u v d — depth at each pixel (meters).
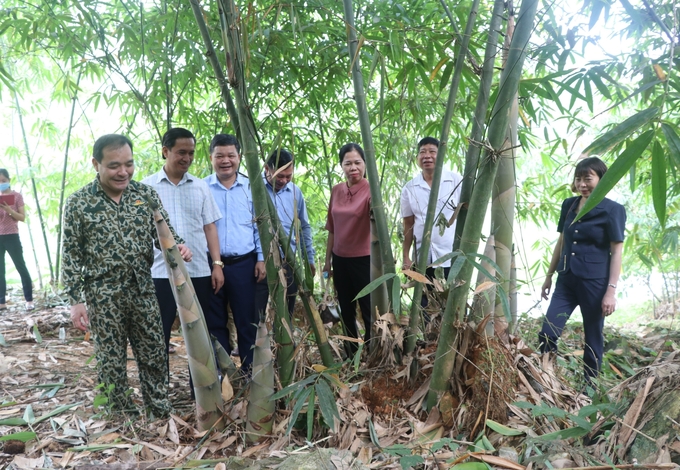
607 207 3.11
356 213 3.48
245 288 3.27
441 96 4.35
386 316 2.49
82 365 3.77
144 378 2.73
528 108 3.14
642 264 6.09
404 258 3.81
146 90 3.69
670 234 5.01
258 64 3.68
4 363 3.67
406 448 2.09
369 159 2.57
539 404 2.25
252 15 2.37
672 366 2.05
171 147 2.99
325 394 2.12
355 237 3.50
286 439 2.32
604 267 3.13
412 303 2.57
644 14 2.71
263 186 2.42
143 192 2.71
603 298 3.12
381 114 2.46
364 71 4.09
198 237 3.07
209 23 3.71
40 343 4.30
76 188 7.48
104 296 2.59
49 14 3.85
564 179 6.59
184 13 3.72
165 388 2.77
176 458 2.25
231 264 3.26
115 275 2.60
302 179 5.30
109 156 2.50
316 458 1.99
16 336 4.53
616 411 2.00
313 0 3.49
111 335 2.63
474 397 2.27
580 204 3.24
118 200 2.63
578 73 2.53
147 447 2.35
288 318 2.52
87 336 2.78
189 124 4.84
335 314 2.97
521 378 2.36
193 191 3.06
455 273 1.97
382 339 2.52
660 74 1.63
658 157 1.40
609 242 3.15
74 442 2.43
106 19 4.36
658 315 6.41
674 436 1.77
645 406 1.97
